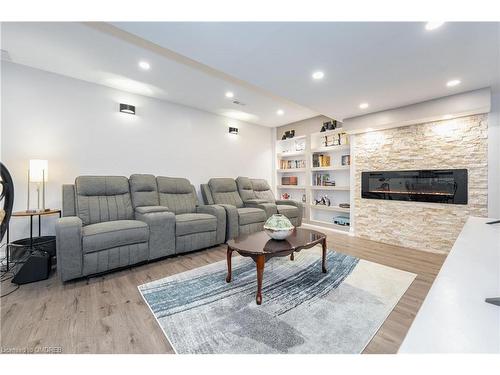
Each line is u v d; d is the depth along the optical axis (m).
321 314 1.58
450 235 2.90
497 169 2.63
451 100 2.71
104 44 2.18
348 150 4.32
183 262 2.64
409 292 1.89
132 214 2.89
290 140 5.30
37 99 2.65
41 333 1.39
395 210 3.38
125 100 3.29
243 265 2.52
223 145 4.54
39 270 2.12
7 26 1.89
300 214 4.21
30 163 2.43
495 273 0.84
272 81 2.43
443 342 0.50
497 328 0.54
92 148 3.02
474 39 1.69
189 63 2.53
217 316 1.57
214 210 3.20
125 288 1.98
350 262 2.60
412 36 1.67
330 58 1.99
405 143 3.29
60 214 2.66
